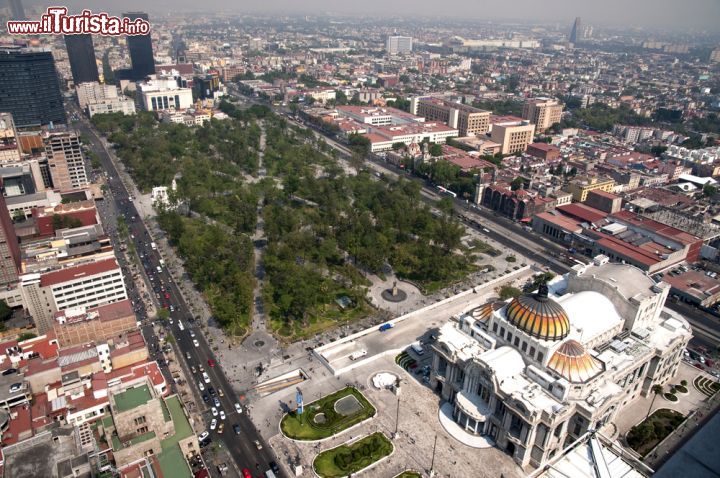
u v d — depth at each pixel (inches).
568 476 5438.0
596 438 5885.8
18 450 5925.2
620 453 5698.8
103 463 7810.0
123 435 7844.5
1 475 6333.7
